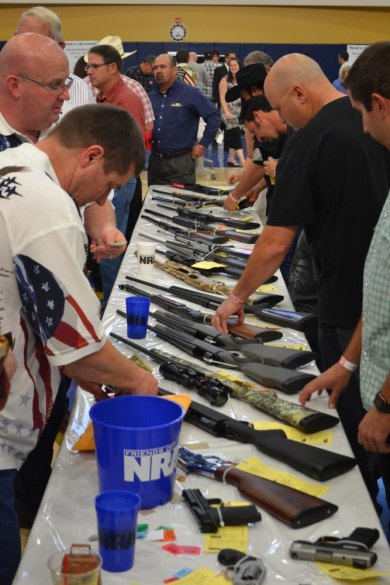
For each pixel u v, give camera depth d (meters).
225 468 1.62
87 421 1.89
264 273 2.51
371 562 1.31
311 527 1.45
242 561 1.29
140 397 1.64
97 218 2.80
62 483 1.60
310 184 2.42
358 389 2.35
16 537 1.72
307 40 15.73
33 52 2.28
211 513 1.44
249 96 3.58
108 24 15.55
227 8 15.52
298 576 1.29
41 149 1.65
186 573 1.29
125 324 2.68
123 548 1.29
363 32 15.69
